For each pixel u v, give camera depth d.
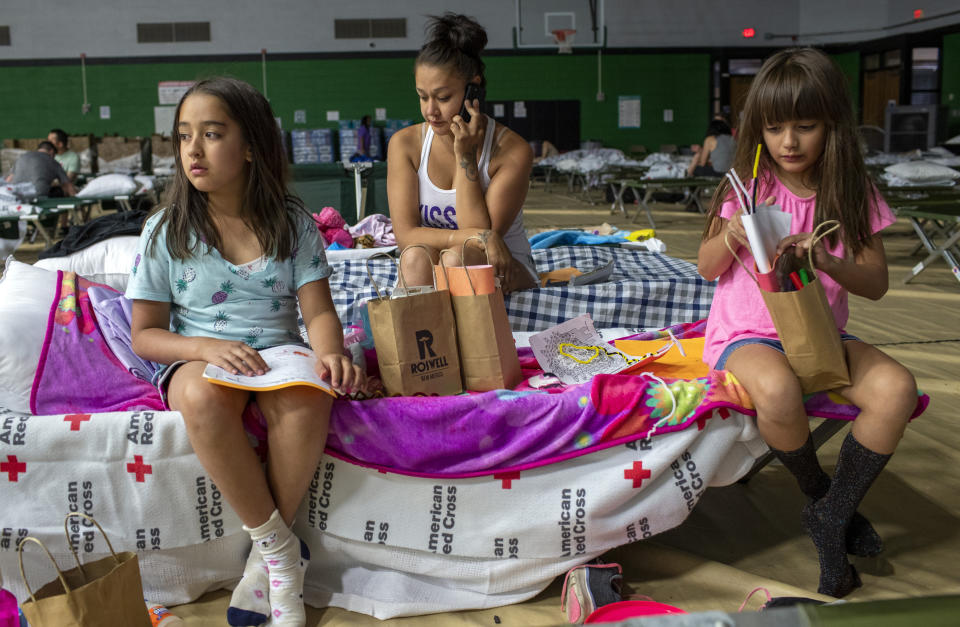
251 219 1.80
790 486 2.34
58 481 1.69
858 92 17.33
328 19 17.25
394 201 2.77
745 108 1.90
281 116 17.50
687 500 1.81
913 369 3.43
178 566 1.75
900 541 2.01
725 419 1.82
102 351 1.95
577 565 1.79
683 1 17.73
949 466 2.43
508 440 1.77
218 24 17.06
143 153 13.94
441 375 1.86
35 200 8.04
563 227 8.89
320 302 1.86
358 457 1.75
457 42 2.55
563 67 17.86
